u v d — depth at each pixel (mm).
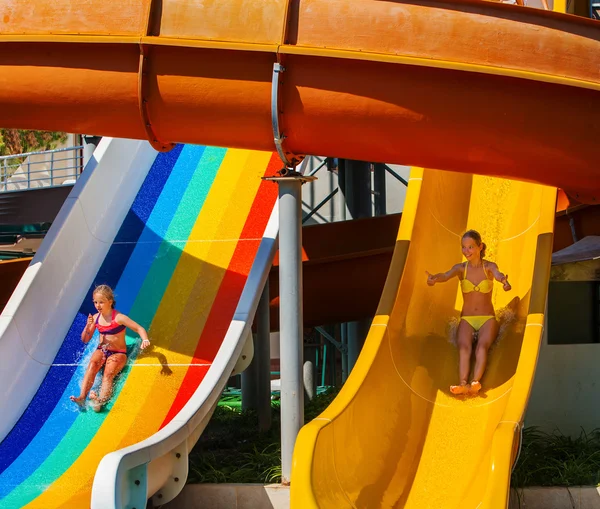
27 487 7316
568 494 7664
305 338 21891
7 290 12258
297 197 8000
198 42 6902
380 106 6859
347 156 7328
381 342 7926
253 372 14219
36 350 9164
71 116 7398
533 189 9938
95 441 8117
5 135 32375
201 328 9617
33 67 7270
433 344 8781
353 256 12922
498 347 8594
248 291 9312
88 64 7191
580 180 7285
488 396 8031
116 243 10945
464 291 8695
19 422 8562
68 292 9938
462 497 6836
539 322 7781
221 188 11719
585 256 10641
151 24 7070
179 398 8617
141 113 7195
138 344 9469
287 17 6887
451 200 10203
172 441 7078
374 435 7332
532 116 6848
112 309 9156
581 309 10555
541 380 10086
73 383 9031
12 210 18109
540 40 6750
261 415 11453
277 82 6855
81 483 7371
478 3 6766
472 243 8641
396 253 9016
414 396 8055
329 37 6848
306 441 6105
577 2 16281
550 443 9367
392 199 22984
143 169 11945
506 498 5934
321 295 13242
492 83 6785
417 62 6664
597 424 9945
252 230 10961
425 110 6840
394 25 6785
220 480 8289
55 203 17672
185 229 11102
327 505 5992
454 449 7492
